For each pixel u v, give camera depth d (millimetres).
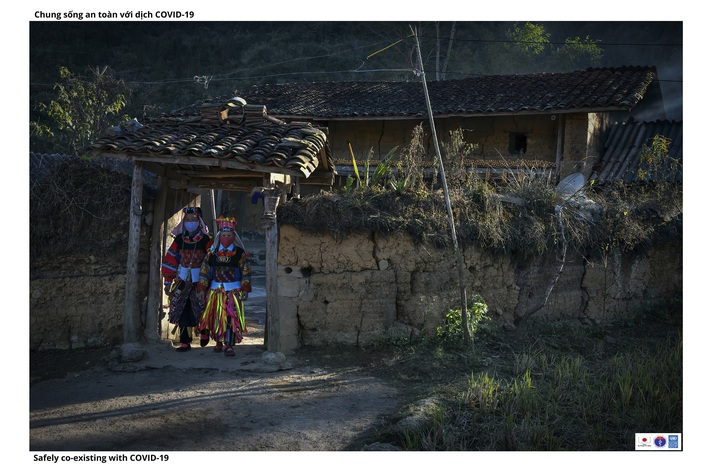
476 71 33812
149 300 8789
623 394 6727
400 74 34281
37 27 38688
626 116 20188
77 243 8539
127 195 8734
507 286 9422
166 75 35906
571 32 36062
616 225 10305
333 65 36406
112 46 39094
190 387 7211
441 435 5895
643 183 14023
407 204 8938
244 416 6379
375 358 8250
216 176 8914
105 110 20359
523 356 8188
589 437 5938
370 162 16250
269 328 8156
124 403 6695
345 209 8602
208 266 8398
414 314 8695
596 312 10156
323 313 8617
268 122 8859
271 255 8070
